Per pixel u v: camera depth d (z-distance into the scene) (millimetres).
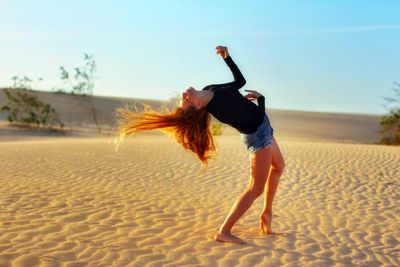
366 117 62219
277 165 7547
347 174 13164
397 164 14703
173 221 8328
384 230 8141
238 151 17531
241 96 6992
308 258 6668
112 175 12617
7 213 8461
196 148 7188
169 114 6980
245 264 6352
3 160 15000
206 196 10500
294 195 10680
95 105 53812
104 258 6387
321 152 17141
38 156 16031
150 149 18078
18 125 40219
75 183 11414
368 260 6715
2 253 6434
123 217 8453
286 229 8062
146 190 10891
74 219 8195
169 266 6199
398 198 10547
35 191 10359
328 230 8062
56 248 6695
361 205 9867
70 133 39250
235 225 8188
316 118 59406
